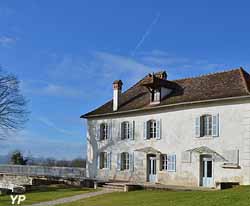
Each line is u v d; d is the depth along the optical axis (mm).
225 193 23234
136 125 38312
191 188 30562
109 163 40312
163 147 35750
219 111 32125
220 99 31812
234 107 31312
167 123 35688
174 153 34781
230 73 34938
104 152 41000
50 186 35812
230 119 31422
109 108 41594
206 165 32688
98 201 25484
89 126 42906
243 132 30594
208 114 32781
